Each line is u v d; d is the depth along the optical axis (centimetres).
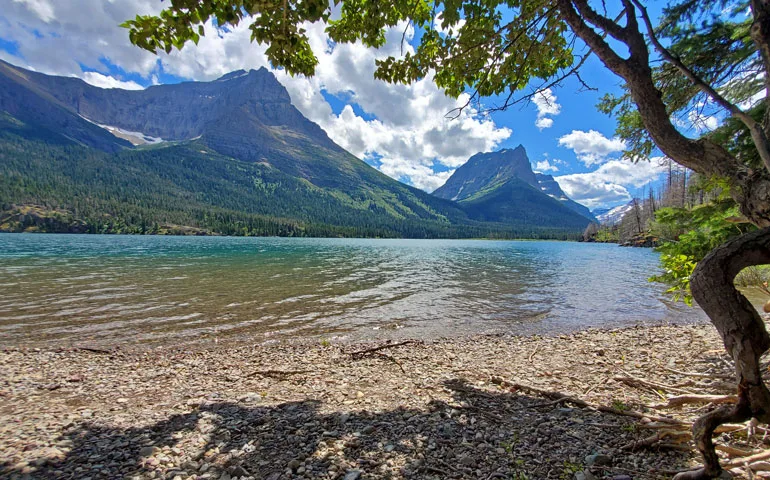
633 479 350
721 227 764
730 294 226
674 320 1595
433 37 552
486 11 518
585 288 2541
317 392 679
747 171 268
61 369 883
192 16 330
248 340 1248
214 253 5438
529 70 612
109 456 430
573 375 761
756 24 270
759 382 222
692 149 296
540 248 10169
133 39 331
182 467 405
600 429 473
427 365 888
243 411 576
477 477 375
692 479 294
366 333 1362
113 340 1218
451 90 643
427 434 477
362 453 429
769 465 327
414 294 2239
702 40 607
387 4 487
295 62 455
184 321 1488
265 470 397
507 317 1650
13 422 539
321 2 339
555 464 391
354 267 3903
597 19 335
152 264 3672
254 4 335
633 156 772
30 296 1916
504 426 497
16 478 381
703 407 517
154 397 668
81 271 2992
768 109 278
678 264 605
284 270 3409
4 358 977
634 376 734
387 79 603
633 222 11162
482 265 4425
